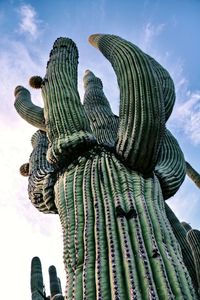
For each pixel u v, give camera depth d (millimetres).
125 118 3219
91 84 5473
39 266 5371
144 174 3207
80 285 2377
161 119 3117
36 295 4980
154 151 3117
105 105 4887
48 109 3746
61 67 4145
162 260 2324
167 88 3941
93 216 2746
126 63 3461
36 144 4582
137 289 2123
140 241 2422
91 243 2545
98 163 3164
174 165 3627
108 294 2178
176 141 4027
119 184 2945
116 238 2479
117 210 2660
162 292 2133
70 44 4621
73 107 3662
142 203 2771
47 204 3623
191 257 4281
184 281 2270
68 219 2879
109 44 4141
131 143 3121
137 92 3184
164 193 3459
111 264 2291
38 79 4508
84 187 2986
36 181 3803
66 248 2754
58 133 3521
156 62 4230
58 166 3479
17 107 4914
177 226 4570
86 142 3400
